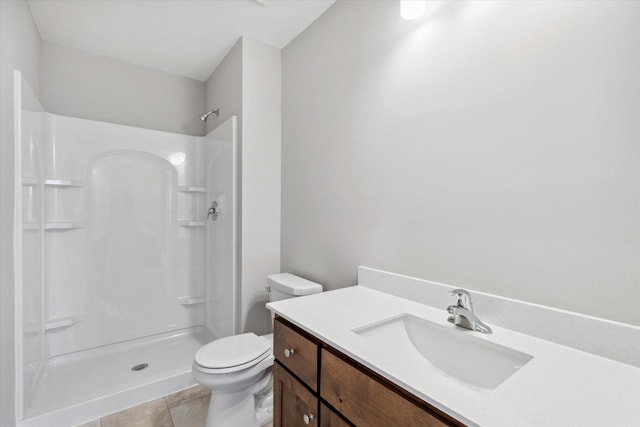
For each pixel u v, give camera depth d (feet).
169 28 6.61
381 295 4.38
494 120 3.30
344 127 5.38
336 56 5.58
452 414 1.88
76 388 5.79
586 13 2.66
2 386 4.38
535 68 2.98
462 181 3.61
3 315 4.40
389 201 4.55
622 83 2.47
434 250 3.93
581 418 1.79
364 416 2.53
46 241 6.75
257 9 5.92
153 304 8.16
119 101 8.09
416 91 4.14
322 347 3.02
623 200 2.48
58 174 6.93
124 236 7.79
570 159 2.76
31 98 5.52
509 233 3.20
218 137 7.77
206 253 8.71
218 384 4.51
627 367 2.40
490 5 3.33
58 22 6.42
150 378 6.08
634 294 2.44
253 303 6.93
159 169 8.32
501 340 2.90
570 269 2.78
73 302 7.11
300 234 6.58
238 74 6.96
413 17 3.92
